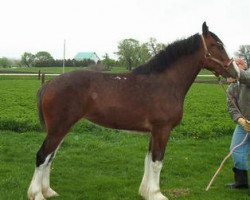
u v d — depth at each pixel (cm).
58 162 992
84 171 928
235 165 827
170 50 743
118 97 702
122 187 823
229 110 805
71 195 766
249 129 767
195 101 2433
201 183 869
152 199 711
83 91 692
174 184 855
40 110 709
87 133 1355
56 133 688
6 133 1316
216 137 1357
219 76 773
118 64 6569
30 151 1091
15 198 733
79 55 10069
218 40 757
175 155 1091
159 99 711
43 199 693
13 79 4756
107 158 1045
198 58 757
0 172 892
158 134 715
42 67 9762
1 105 1936
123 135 1338
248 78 752
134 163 1008
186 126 1427
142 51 4925
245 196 789
